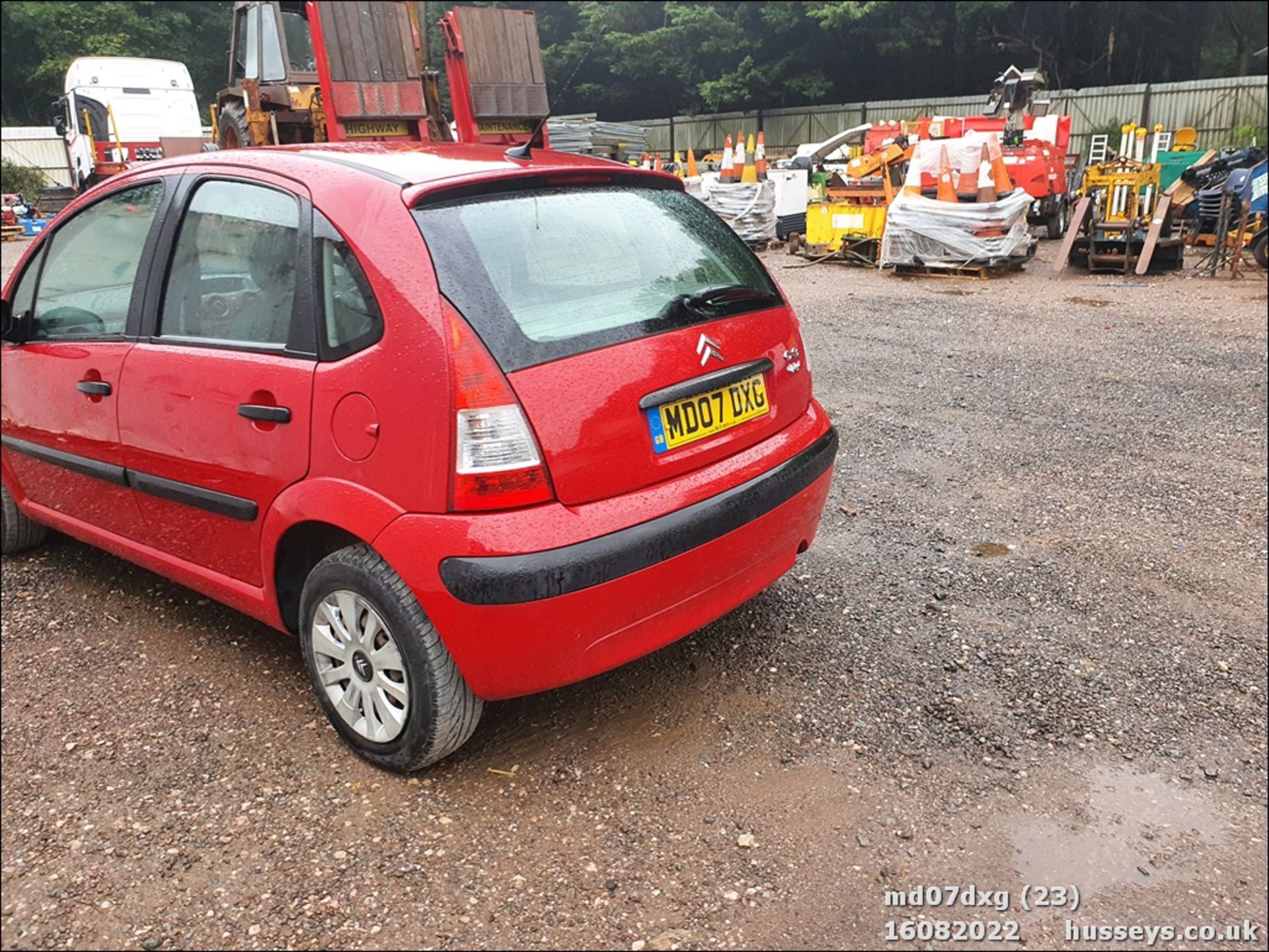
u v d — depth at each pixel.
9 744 2.89
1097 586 3.86
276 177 2.83
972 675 3.22
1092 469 5.18
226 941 2.17
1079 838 2.49
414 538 2.38
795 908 2.25
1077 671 3.25
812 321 9.58
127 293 3.26
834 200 14.66
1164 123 28.12
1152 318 9.34
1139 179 12.42
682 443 2.65
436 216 2.50
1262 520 4.49
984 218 12.12
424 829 2.51
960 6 31.81
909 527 4.44
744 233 15.46
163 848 2.46
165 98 20.62
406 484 2.40
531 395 2.35
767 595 3.78
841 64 35.44
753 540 2.78
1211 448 5.51
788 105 36.34
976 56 35.44
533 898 2.28
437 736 2.57
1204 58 35.56
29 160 33.03
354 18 9.12
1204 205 13.82
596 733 2.91
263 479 2.76
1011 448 5.55
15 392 3.75
